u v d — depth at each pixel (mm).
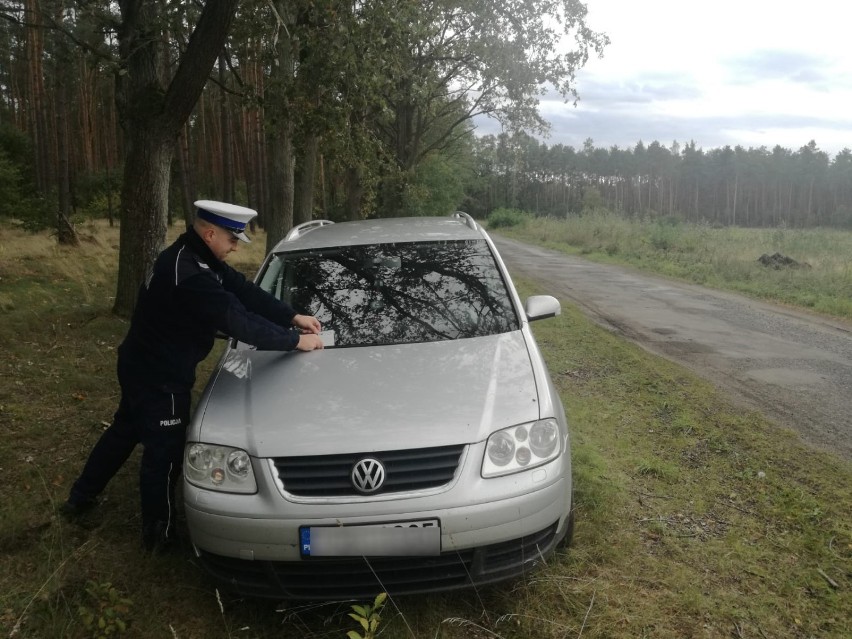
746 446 4871
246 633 2832
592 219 35781
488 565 2801
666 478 4297
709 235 27422
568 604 2939
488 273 4145
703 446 4875
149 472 3277
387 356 3365
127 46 8484
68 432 5074
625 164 143500
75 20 10656
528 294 12906
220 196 40562
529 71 20516
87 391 6137
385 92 11570
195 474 2867
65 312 9555
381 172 18188
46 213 24766
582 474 4211
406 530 2660
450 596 3039
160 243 8969
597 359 7492
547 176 144125
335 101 9648
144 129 8555
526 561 2850
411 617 2908
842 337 9336
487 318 3758
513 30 20297
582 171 144500
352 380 3148
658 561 3309
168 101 8383
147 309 3240
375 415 2879
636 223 33625
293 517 2664
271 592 2777
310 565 2732
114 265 15602
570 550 3361
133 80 8594
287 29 9289
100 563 3332
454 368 3227
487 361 3295
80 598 3043
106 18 8750
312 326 3562
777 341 8984
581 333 8938
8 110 49656
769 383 6738
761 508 3889
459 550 2719
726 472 4410
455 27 20844
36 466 4398
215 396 3174
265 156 36750
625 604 2955
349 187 22719
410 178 22969
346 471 2713
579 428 5203
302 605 2939
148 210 8805
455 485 2711
